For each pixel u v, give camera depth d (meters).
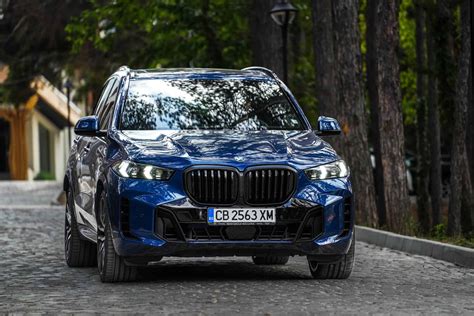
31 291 13.27
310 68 39.41
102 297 12.47
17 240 21.86
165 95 15.05
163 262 16.89
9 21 45.94
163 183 13.28
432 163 34.28
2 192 50.19
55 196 46.62
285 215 13.34
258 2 32.19
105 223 13.78
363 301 11.96
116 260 13.77
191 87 15.26
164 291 12.89
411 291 13.02
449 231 25.69
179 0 38.53
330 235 13.55
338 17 25.78
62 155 75.88
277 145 13.78
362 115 25.94
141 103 14.91
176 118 14.71
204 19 38.44
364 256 18.30
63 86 56.53
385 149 25.28
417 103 35.97
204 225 13.21
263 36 32.06
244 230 13.28
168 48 39.56
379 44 25.25
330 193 13.55
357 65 25.86
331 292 12.81
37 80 46.81
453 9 29.61
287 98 15.32
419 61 34.88
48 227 25.84
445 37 29.41
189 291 12.86
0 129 70.62
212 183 13.20
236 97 15.16
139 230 13.27
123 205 13.38
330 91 28.27
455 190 25.73
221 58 38.59
